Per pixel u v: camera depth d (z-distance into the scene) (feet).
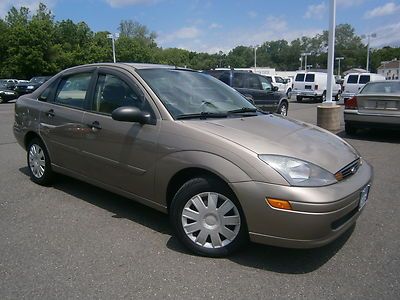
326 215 9.71
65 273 10.33
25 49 196.65
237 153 10.41
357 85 77.00
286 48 415.64
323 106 35.86
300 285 9.89
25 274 10.28
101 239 12.31
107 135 13.43
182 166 11.25
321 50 381.40
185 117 12.25
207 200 11.07
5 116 50.93
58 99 16.35
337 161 10.98
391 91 31.30
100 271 10.44
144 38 330.75
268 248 11.74
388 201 16.14
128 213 14.40
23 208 14.88
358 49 360.28
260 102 45.78
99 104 14.26
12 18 244.22
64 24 270.46
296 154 10.53
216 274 10.35
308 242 9.87
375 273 10.45
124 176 13.12
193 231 11.32
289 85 107.04
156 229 13.07
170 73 14.40
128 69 13.82
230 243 10.87
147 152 12.17
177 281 10.00
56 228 13.10
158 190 12.13
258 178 10.03
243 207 10.28
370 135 33.37
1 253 11.38
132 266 10.72
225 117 12.93
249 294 9.48
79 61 224.12
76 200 15.74
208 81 15.39
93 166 14.30
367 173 11.83
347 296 9.41
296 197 9.65
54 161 16.42
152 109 12.44
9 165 21.56
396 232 13.05
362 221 13.96
